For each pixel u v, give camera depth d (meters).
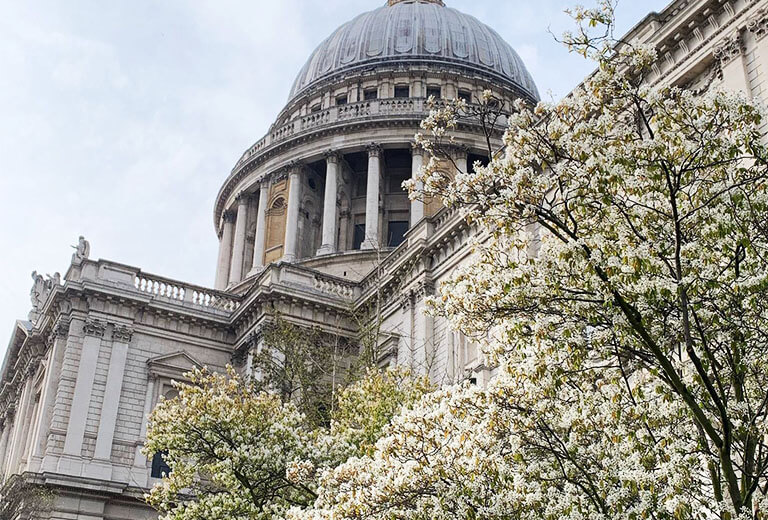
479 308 15.80
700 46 30.16
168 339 48.94
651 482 13.52
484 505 15.48
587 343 14.78
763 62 27.66
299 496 25.91
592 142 14.66
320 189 71.19
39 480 41.88
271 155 70.81
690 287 14.03
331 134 68.19
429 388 29.33
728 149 14.64
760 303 14.46
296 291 48.28
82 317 46.75
